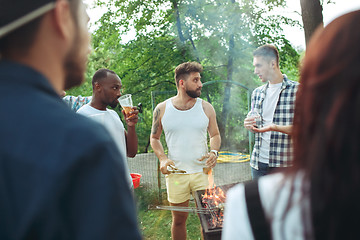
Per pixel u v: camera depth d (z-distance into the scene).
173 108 2.79
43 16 0.48
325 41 0.45
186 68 2.64
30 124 0.42
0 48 0.48
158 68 10.84
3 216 0.39
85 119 0.47
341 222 0.41
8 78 0.46
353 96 0.40
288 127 2.52
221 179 5.57
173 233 2.84
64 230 0.39
